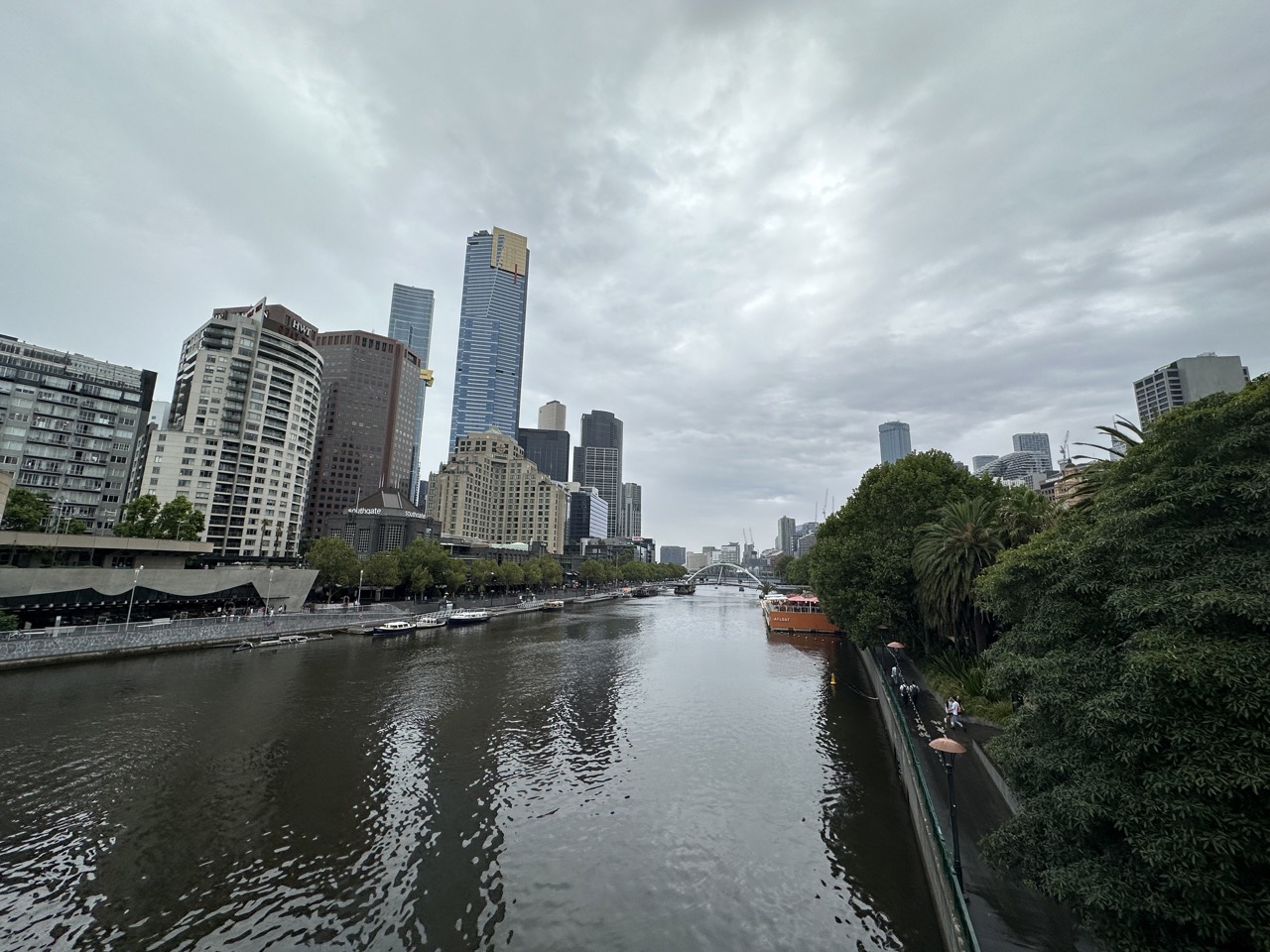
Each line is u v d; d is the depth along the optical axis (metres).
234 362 142.50
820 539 87.94
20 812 28.55
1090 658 16.08
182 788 31.67
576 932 20.75
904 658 61.25
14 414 135.75
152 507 103.19
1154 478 15.36
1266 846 10.80
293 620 85.19
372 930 20.70
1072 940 16.64
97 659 60.62
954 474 64.19
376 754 37.56
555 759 37.69
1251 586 12.45
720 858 25.70
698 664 72.06
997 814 24.61
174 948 19.61
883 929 20.81
